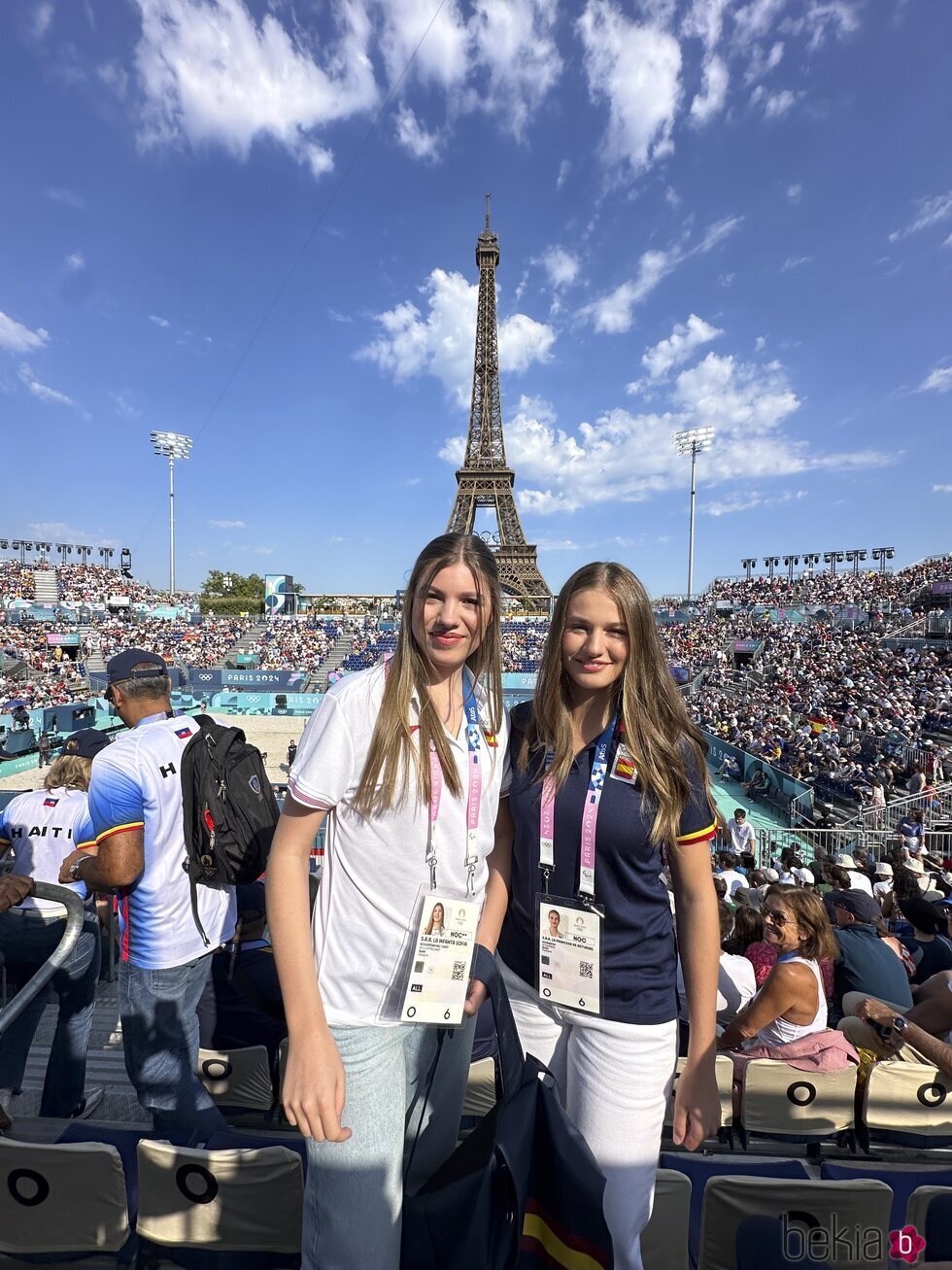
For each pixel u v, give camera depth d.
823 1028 3.65
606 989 2.10
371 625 70.62
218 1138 2.81
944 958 5.57
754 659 46.91
